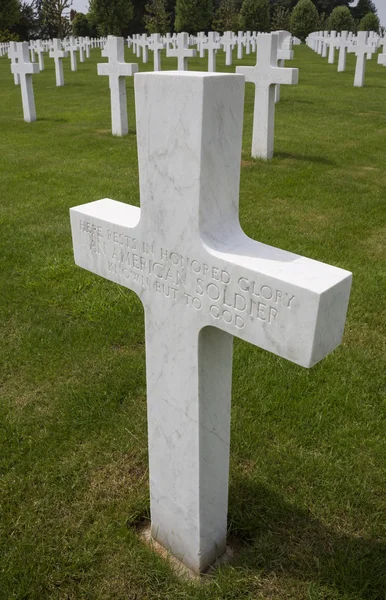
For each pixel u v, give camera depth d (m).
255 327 1.89
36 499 3.03
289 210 7.23
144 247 2.22
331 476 3.08
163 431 2.45
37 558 2.68
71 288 5.22
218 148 1.87
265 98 9.27
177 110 1.84
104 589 2.55
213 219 1.97
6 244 6.23
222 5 47.62
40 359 4.21
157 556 2.64
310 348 1.75
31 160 10.08
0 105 16.88
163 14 43.03
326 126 12.59
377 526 2.79
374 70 24.52
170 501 2.57
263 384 3.81
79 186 8.43
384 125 12.77
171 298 2.17
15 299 5.07
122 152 10.48
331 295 1.71
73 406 3.69
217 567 2.61
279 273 1.77
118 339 4.43
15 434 3.48
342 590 2.45
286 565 2.60
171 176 1.96
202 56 28.59
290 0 64.56
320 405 3.62
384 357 4.16
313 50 38.75
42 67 28.14
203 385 2.21
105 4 40.59
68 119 14.12
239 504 2.91
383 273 5.40
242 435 3.39
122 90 11.52
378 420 3.49
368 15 44.41
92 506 2.97
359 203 7.51
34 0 49.25
